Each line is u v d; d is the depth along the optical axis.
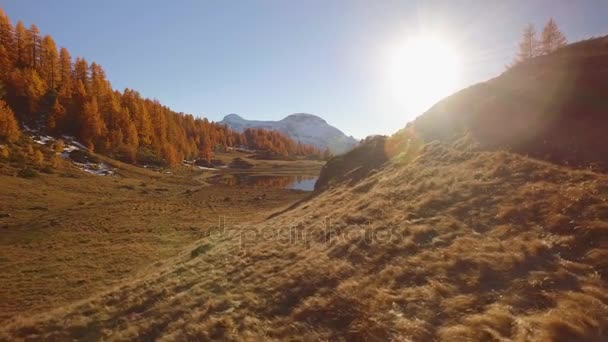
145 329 12.41
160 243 34.19
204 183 108.62
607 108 16.95
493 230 11.38
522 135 18.55
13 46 120.25
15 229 38.47
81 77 137.88
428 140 27.33
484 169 16.66
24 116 105.44
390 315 8.88
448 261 10.42
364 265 12.32
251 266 16.25
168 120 174.00
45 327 14.35
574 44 27.72
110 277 24.78
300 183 120.44
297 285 12.47
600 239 8.93
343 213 20.02
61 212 47.53
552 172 13.66
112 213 48.25
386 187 21.41
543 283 8.06
